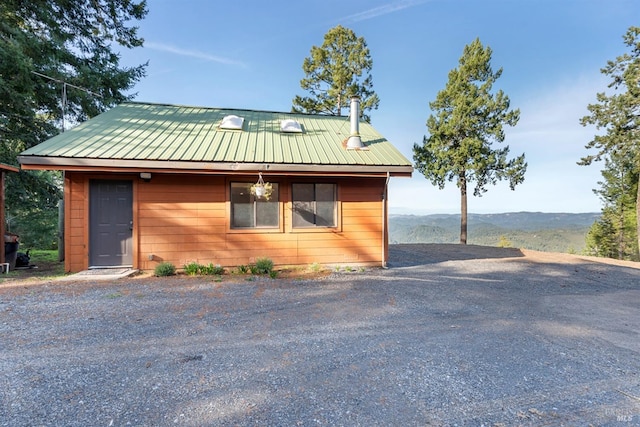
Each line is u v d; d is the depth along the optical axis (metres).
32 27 9.49
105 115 8.21
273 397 2.13
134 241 6.62
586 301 5.04
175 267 6.76
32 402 2.02
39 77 8.94
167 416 1.90
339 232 7.66
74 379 2.33
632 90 12.78
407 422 1.88
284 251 7.38
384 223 7.89
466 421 1.89
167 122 8.20
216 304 4.38
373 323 3.72
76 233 6.42
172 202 6.83
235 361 2.68
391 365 2.65
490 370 2.59
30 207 11.95
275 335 3.29
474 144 14.02
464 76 14.55
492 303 4.75
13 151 9.89
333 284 5.79
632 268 8.50
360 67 17.84
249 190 7.23
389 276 6.64
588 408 2.06
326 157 7.15
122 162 5.91
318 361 2.70
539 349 3.05
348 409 2.00
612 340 3.33
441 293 5.28
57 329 3.34
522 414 1.97
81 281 5.70
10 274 6.41
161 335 3.24
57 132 10.02
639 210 14.80
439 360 2.76
